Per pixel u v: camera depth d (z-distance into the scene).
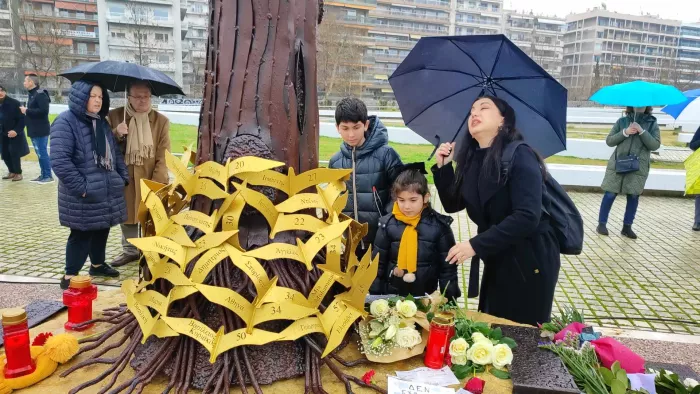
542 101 2.30
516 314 2.27
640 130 5.60
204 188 1.67
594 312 3.81
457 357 1.79
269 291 1.56
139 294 1.63
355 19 53.81
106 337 1.78
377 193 2.91
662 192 8.91
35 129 7.98
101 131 3.46
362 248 2.73
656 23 66.00
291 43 1.78
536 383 1.66
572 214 2.29
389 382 1.65
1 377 1.55
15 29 34.12
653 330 3.49
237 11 1.78
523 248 2.17
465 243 2.10
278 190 1.80
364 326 1.88
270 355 1.63
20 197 7.12
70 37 42.22
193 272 1.56
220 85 1.78
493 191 2.09
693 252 5.42
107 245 5.19
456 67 2.50
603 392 1.69
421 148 11.91
